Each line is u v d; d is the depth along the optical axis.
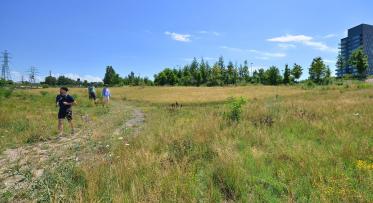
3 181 5.94
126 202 4.44
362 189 4.88
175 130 9.96
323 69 88.25
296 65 98.62
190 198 4.60
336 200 4.52
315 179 5.24
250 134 8.95
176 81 121.56
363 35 163.62
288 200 4.55
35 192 5.06
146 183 5.15
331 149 7.08
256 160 6.39
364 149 6.81
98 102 28.92
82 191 4.89
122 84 126.94
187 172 5.61
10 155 8.18
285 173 5.63
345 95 29.88
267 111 13.78
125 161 6.21
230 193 5.02
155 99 50.44
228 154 6.45
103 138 9.78
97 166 6.01
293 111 13.84
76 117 16.41
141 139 8.77
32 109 19.50
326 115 12.46
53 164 6.50
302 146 7.42
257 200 4.64
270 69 104.12
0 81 85.56
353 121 10.48
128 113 20.53
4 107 19.77
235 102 12.95
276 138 8.58
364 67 97.00
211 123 10.82
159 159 6.50
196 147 7.50
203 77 116.06
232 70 116.50
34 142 10.02
